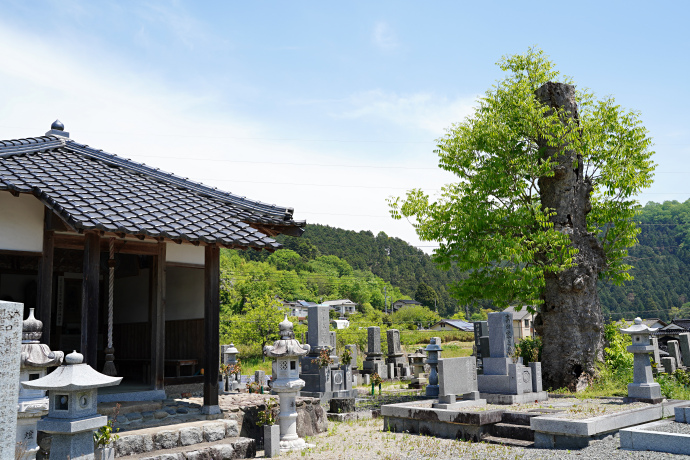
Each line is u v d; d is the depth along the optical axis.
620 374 15.05
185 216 10.36
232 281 61.19
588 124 16.78
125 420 9.09
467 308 93.94
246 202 12.60
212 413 9.79
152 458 7.84
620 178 16.59
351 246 135.62
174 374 12.37
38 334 6.77
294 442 9.63
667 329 33.31
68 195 9.30
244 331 39.97
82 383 6.01
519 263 15.87
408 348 47.41
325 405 15.81
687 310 73.31
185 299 13.09
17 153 10.81
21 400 6.18
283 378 9.79
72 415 6.02
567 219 16.11
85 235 9.07
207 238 9.63
